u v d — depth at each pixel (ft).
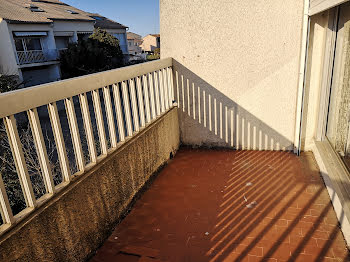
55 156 27.32
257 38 14.78
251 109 16.02
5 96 5.74
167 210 11.13
